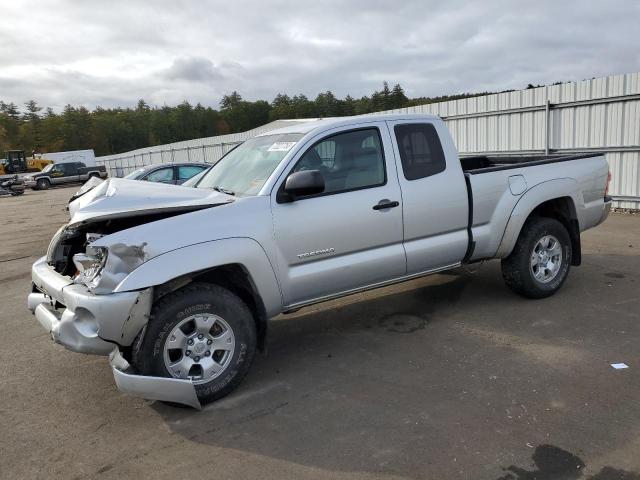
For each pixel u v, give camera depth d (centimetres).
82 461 315
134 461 312
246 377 416
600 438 306
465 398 361
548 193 538
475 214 502
